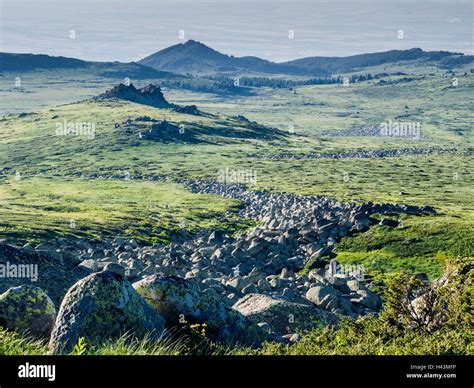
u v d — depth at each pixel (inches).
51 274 910.4
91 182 7864.2
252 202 6028.5
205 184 7721.5
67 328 554.3
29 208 5103.3
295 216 3863.2
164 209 5270.7
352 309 1487.5
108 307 569.6
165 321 644.1
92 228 3604.8
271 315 1058.1
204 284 1456.7
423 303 853.8
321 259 2640.3
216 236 3206.2
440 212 3782.0
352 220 3174.2
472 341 663.1
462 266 1108.5
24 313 606.2
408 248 2733.8
